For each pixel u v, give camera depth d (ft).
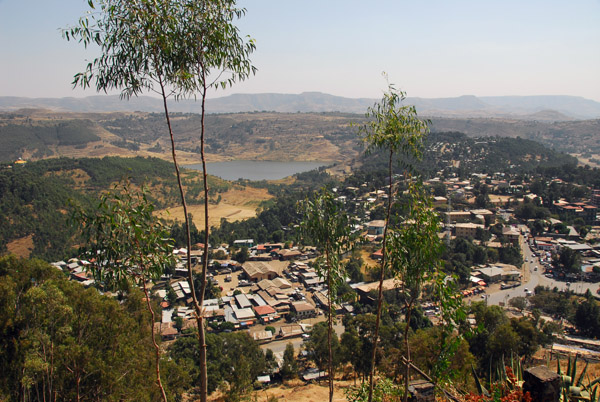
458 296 46.19
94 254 39.04
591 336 201.57
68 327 79.00
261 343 212.84
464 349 91.09
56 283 88.28
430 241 48.60
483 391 44.83
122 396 81.66
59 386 79.46
